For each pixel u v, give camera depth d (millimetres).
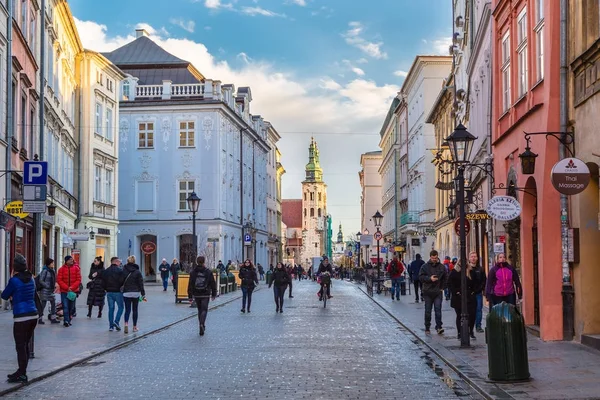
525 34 20047
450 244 45969
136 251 65438
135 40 74438
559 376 12180
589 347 15664
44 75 36094
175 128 65438
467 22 36750
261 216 87875
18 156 30062
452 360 14406
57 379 12766
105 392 11383
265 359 15125
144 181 65562
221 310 30500
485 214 25484
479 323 20031
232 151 71000
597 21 15383
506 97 22875
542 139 17219
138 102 65438
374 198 134000
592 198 16203
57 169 41031
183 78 70125
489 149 28141
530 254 19984
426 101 62000
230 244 69625
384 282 42906
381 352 16328
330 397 10828
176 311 29141
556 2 16719
